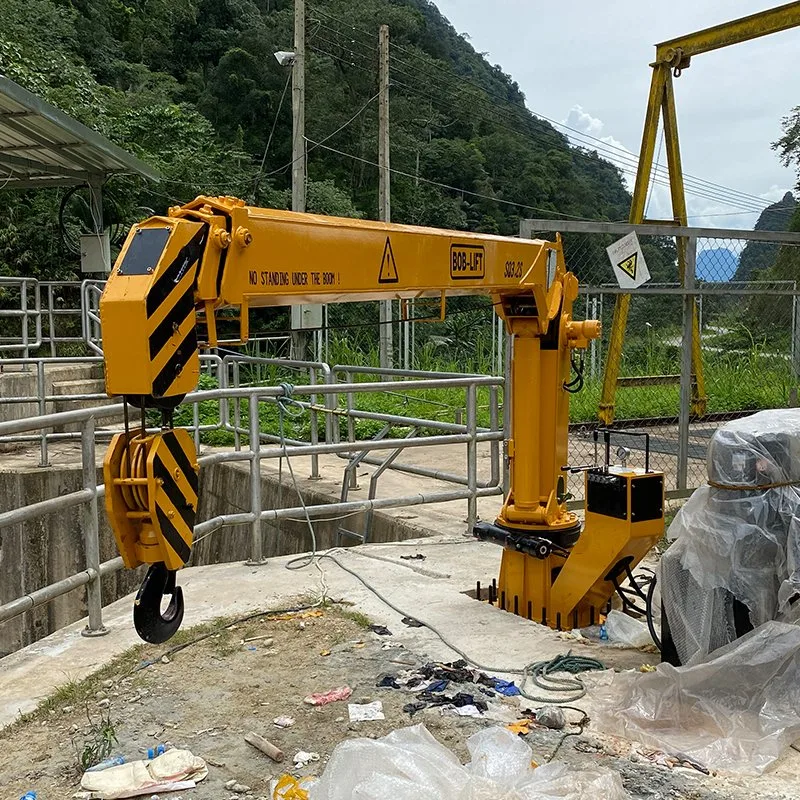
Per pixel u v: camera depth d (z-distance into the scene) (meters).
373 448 6.45
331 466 9.92
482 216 44.38
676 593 3.89
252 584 5.54
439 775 2.85
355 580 5.61
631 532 4.30
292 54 19.27
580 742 3.43
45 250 19.53
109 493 2.82
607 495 4.39
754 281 8.52
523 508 4.86
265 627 4.80
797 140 30.44
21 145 10.72
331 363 19.34
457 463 10.19
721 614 3.75
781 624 3.54
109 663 4.26
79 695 3.91
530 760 3.10
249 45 38.97
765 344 13.07
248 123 37.84
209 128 29.67
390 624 4.80
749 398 12.74
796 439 3.76
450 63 55.22
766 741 3.30
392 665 4.25
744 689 3.52
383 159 23.12
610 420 8.64
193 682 4.07
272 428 11.94
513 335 4.82
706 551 3.78
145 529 2.88
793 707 3.42
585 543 4.53
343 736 3.51
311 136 38.12
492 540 4.89
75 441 10.76
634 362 13.88
